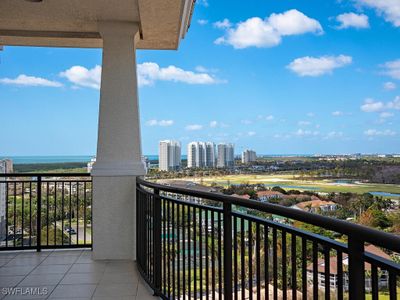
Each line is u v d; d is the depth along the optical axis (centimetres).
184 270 257
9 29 477
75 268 415
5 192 502
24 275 389
